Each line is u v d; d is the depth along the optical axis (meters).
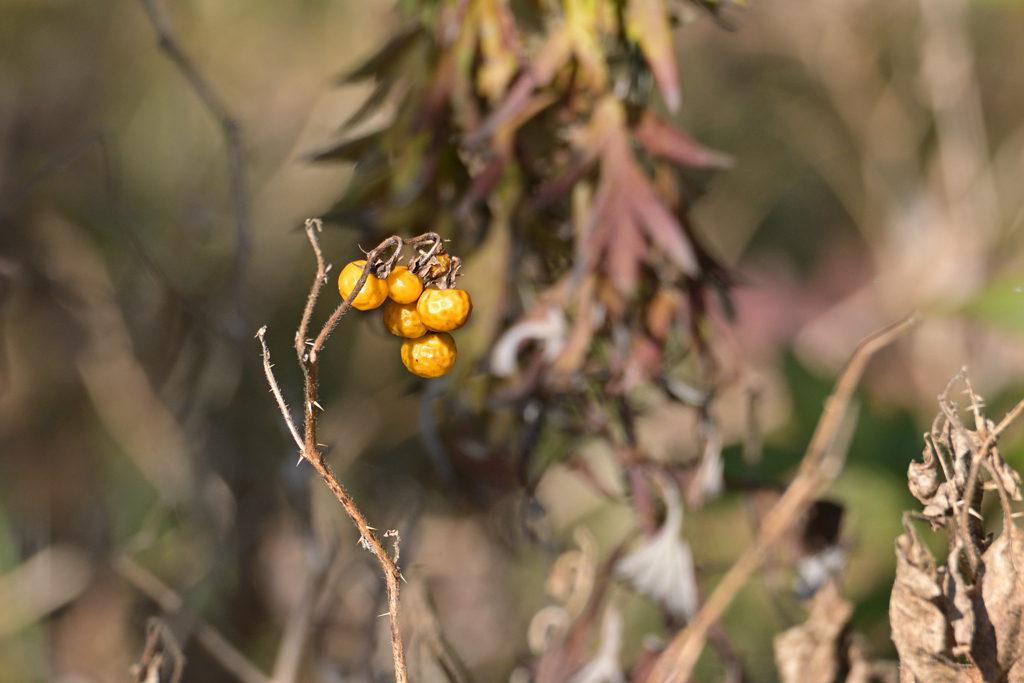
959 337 2.64
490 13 1.78
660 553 1.80
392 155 1.80
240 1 2.90
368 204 1.80
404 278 1.67
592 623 1.82
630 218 1.78
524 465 1.81
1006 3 2.82
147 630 1.78
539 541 1.85
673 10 1.78
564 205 1.80
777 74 3.23
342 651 2.14
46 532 2.58
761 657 2.15
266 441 2.49
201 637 1.94
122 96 2.92
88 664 2.35
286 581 2.39
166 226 2.77
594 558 1.88
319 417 2.63
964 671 1.71
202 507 2.40
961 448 1.72
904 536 1.72
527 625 2.33
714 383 1.81
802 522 1.82
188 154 2.83
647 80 1.79
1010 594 1.71
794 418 2.26
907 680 1.72
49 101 2.89
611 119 1.78
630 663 2.12
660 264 1.79
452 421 1.82
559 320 1.79
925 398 2.61
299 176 2.90
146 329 2.57
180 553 2.43
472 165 1.80
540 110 1.79
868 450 2.15
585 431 1.81
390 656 1.90
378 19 2.72
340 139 2.49
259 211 2.85
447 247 1.80
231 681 2.27
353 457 2.46
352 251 1.82
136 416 2.51
